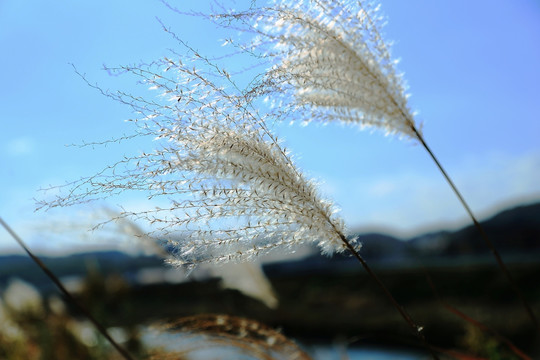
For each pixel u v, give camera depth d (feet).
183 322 2.17
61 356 4.71
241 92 1.80
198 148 1.72
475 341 3.18
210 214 1.71
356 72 2.02
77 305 1.57
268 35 1.94
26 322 5.17
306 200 1.76
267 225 1.76
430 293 12.91
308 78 1.94
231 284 3.43
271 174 1.75
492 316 9.98
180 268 1.69
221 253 1.72
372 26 2.10
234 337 2.14
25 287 5.17
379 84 2.05
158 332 2.14
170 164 1.66
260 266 3.63
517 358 2.65
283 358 2.16
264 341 2.17
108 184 1.58
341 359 2.21
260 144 1.77
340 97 2.03
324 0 2.05
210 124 1.76
